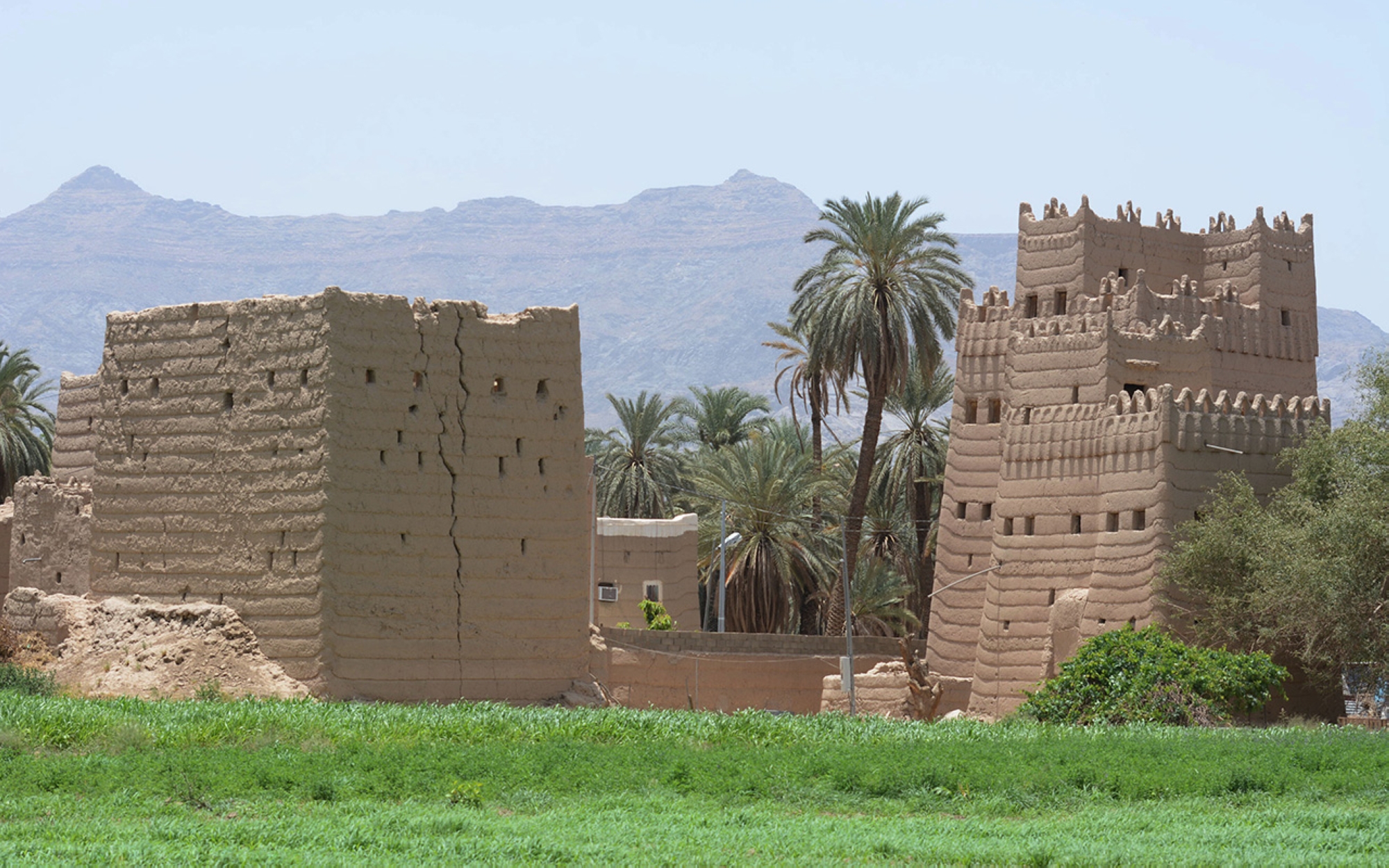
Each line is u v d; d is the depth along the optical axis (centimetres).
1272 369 8194
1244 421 7050
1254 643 6612
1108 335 7419
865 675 7525
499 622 6212
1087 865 2853
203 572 6159
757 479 9656
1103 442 7212
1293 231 8425
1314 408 7281
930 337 9019
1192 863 2858
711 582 10775
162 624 6094
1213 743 4688
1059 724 5691
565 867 2778
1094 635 7088
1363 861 2892
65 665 6159
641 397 11119
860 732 5228
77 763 3825
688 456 11356
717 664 7988
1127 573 6975
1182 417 6906
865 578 9406
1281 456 7031
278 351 6066
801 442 11281
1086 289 8012
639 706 7706
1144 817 3475
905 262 9106
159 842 2958
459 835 3112
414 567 6038
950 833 3231
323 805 3494
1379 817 3500
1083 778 3975
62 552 6856
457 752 4216
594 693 6384
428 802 3622
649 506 10875
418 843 2975
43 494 6981
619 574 9738
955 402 8400
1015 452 7656
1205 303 8025
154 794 3516
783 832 3177
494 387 6300
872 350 8912
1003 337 8262
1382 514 6231
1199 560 6638
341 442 5912
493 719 5006
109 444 6469
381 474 5997
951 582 8238
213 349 6244
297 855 2808
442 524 6109
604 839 3069
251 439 6091
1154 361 7556
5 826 3106
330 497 5869
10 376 10006
